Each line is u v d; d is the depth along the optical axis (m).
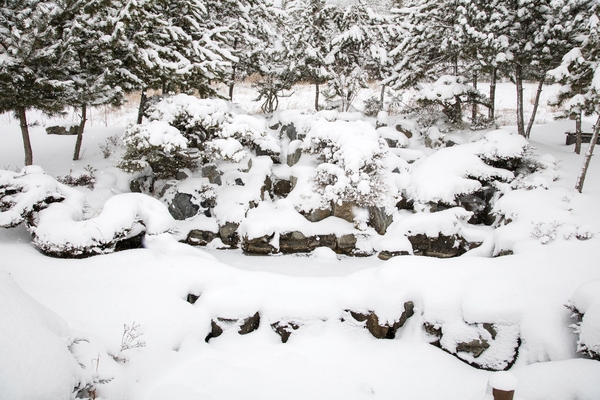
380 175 9.16
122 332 4.59
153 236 6.94
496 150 9.48
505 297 5.23
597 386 3.71
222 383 4.44
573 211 7.51
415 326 5.59
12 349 2.79
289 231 8.50
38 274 5.32
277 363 4.94
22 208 6.30
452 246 8.34
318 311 5.69
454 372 4.85
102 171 9.74
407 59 13.31
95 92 9.01
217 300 5.52
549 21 10.29
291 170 10.10
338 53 13.54
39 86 7.92
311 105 17.86
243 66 13.61
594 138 8.15
